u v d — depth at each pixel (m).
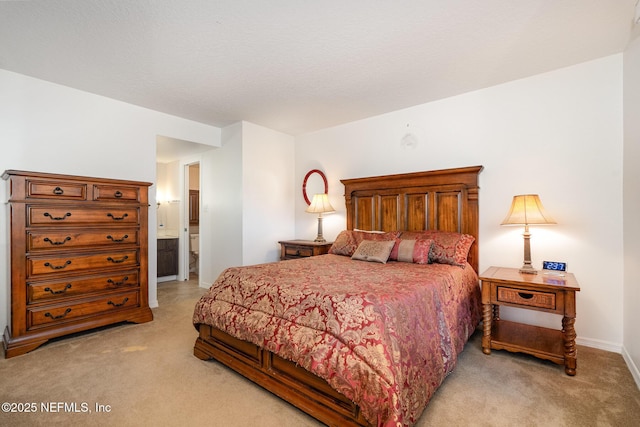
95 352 2.37
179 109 3.58
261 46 2.25
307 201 4.49
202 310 2.21
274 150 4.42
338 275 2.16
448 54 2.36
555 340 2.34
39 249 2.41
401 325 1.55
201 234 4.69
